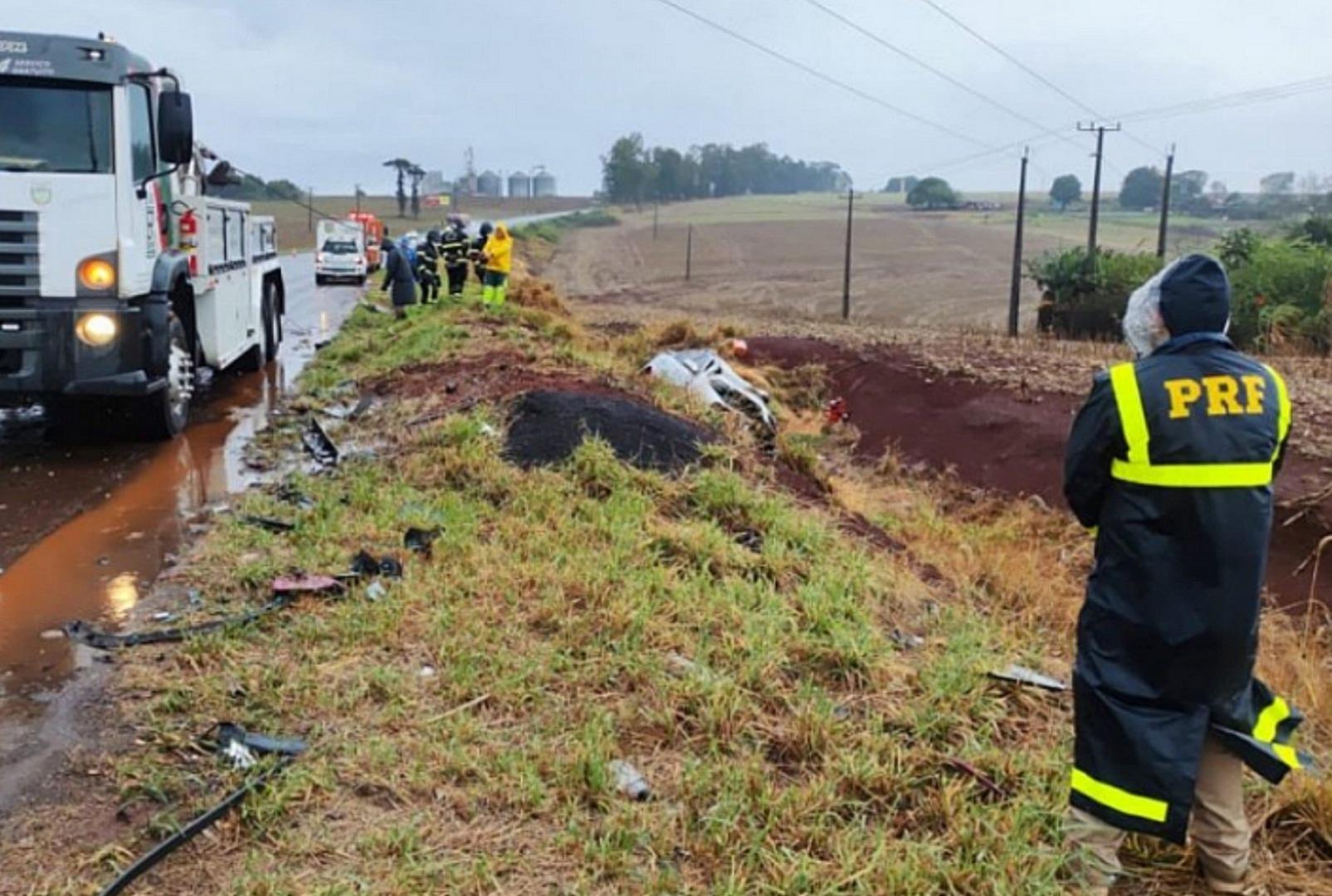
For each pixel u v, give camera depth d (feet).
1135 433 10.24
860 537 24.79
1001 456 42.14
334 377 41.83
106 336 27.37
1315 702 17.52
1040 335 95.25
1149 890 11.55
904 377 53.26
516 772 12.61
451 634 16.21
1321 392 46.91
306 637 16.08
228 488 25.96
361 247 109.50
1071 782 11.11
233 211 39.65
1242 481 10.08
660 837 11.59
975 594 23.00
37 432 32.48
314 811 11.85
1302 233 106.01
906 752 13.47
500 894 10.66
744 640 16.19
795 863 11.14
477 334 45.91
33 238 26.71
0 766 12.70
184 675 14.96
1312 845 12.34
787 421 48.91
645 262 240.32
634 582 18.10
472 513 21.93
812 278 202.69
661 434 27.55
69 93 27.04
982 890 11.02
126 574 19.54
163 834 11.32
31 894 10.34
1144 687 10.44
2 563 20.21
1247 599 10.11
